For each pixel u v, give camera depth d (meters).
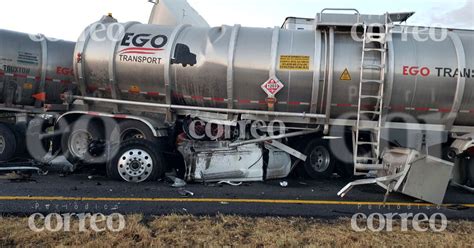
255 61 7.96
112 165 8.12
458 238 5.03
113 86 8.47
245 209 6.22
